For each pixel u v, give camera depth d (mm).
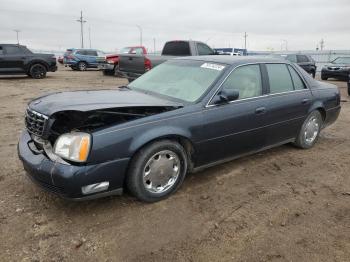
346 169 4836
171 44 12836
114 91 4383
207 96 3984
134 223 3277
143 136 3398
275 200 3834
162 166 3652
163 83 4516
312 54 38312
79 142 3107
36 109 3490
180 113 3725
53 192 3232
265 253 2896
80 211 3441
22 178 4141
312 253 2910
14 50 16328
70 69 28547
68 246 2912
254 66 4633
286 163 4973
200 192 3953
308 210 3631
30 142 3699
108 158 3211
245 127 4328
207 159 4090
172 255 2842
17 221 3236
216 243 3018
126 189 3684
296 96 5102
